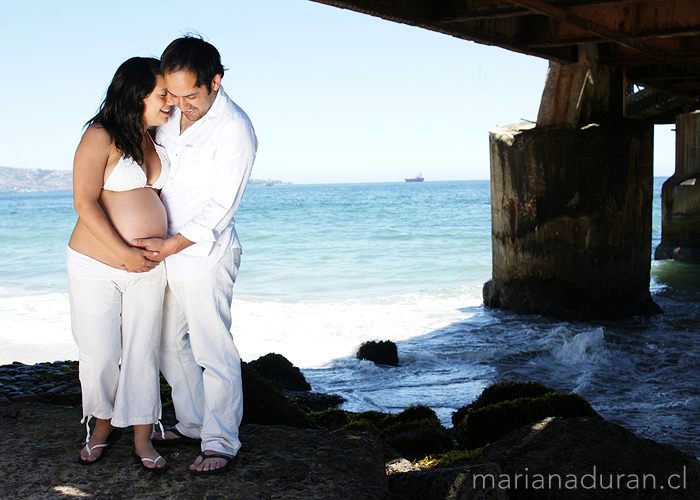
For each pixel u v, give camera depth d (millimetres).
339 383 6969
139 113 2336
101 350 2426
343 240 24469
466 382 7047
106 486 2359
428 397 6410
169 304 2650
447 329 9773
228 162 2420
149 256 2359
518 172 10641
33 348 8609
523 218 10688
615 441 3096
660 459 2889
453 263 18266
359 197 82562
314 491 2420
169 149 2551
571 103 10461
